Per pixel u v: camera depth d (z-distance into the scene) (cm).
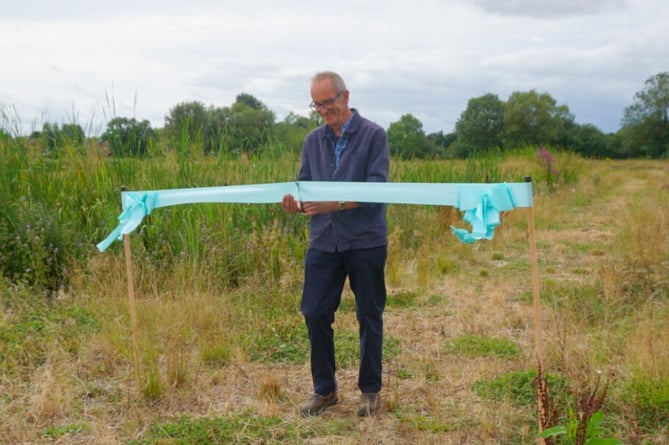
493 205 329
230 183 937
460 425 428
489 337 600
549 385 455
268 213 925
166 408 458
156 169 900
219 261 772
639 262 858
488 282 823
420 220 1123
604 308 650
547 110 6881
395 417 443
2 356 534
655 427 421
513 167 1958
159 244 798
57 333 572
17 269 736
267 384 481
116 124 941
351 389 493
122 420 443
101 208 825
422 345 591
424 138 2502
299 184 406
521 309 689
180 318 604
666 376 449
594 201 1825
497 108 6750
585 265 925
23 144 874
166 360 528
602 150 7600
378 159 417
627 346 527
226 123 1091
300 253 841
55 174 875
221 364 542
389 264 877
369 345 435
